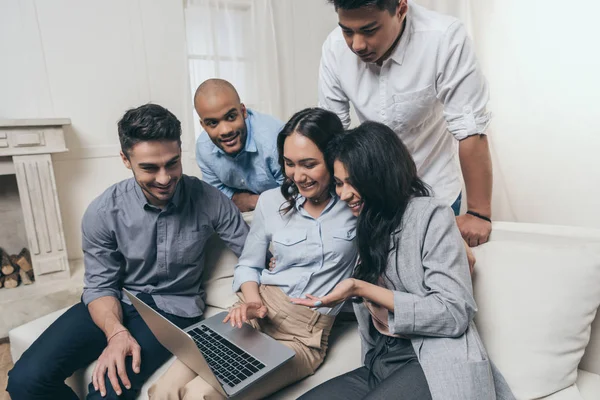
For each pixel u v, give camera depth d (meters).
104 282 1.24
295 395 1.00
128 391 1.04
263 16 2.82
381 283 0.96
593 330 0.98
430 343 0.85
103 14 2.34
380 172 0.88
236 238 1.37
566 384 0.90
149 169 1.09
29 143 2.02
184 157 2.69
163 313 1.26
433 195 1.00
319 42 3.16
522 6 2.38
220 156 1.68
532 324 0.91
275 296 1.12
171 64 2.57
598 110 2.26
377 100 1.30
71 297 2.17
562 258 0.94
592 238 1.00
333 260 1.09
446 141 1.42
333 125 1.01
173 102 2.62
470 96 1.14
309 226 1.11
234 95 1.48
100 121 2.43
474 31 2.56
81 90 2.35
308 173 1.01
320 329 1.09
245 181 1.75
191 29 2.61
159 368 1.15
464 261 0.87
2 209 2.31
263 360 0.94
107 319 1.14
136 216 1.21
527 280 0.94
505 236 1.08
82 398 1.19
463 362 0.79
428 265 0.86
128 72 2.46
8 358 1.89
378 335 0.99
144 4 2.44
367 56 1.09
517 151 2.55
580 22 2.22
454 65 1.14
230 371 0.92
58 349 1.10
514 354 0.91
